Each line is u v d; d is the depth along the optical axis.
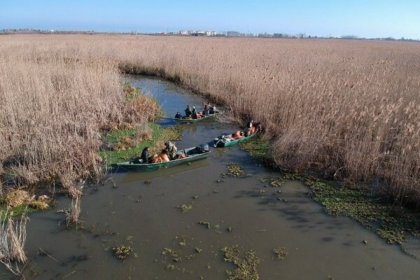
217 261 7.63
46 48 37.53
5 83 15.88
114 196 10.11
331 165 11.98
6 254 7.45
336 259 7.82
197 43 49.75
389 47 61.66
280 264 7.61
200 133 15.63
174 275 7.18
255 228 8.86
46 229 8.52
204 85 23.19
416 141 11.16
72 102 15.38
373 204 10.05
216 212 9.49
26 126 12.94
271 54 32.34
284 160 12.34
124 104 17.50
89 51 35.47
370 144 11.61
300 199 10.31
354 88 15.20
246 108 17.70
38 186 10.39
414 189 9.89
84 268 7.29
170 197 10.17
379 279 7.23
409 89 16.66
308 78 17.45
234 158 13.05
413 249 8.21
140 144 13.68
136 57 32.75
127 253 7.76
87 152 12.06
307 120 13.45
